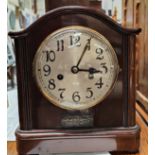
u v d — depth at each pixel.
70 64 0.54
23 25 0.86
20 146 0.56
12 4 0.76
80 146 0.56
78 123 0.57
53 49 0.54
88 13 0.53
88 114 0.57
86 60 0.54
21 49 0.54
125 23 0.94
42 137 0.55
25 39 0.54
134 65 0.56
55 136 0.56
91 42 0.54
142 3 0.78
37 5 0.95
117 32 0.54
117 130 0.56
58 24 0.53
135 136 0.56
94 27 0.54
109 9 0.94
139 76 0.86
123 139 0.56
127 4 0.92
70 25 0.53
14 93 0.78
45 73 0.55
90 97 0.56
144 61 0.78
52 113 0.56
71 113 0.57
